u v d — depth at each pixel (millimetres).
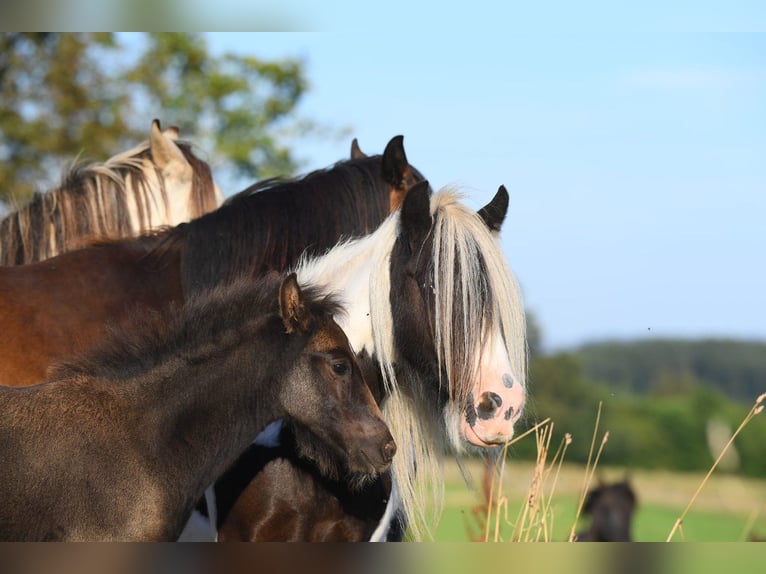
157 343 6949
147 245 8484
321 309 7129
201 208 11391
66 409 6605
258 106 31953
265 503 7262
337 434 6992
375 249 7391
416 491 7816
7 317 7828
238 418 7004
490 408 6910
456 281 7031
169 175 11164
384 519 7477
